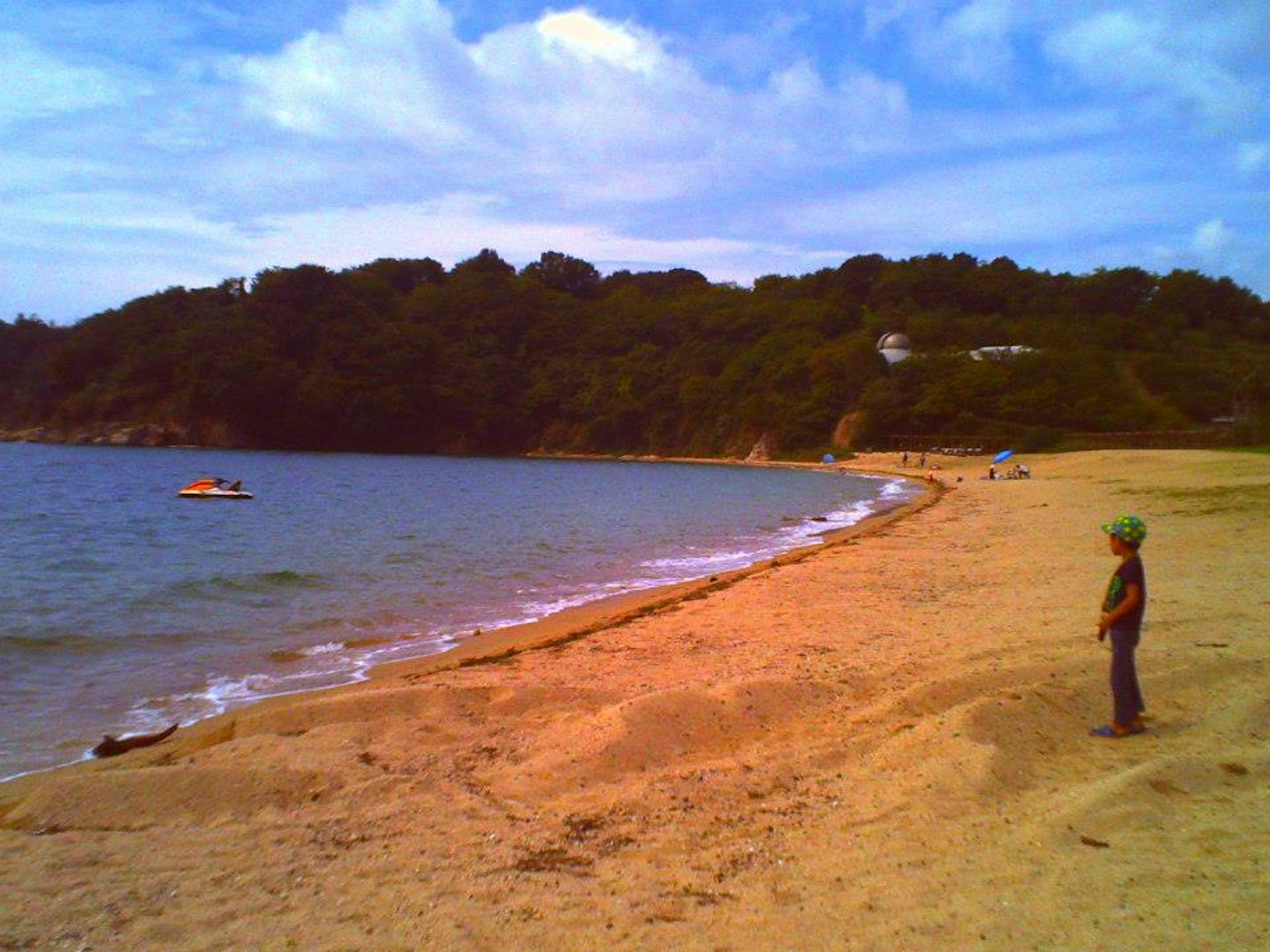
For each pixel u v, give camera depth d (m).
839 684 7.52
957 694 6.82
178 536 23.48
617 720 6.36
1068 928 3.51
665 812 5.07
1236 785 4.83
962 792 4.99
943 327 98.44
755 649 9.26
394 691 7.78
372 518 29.20
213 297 109.38
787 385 99.56
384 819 5.05
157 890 4.17
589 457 109.50
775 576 14.69
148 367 97.00
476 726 6.93
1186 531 16.94
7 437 96.81
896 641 9.27
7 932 3.75
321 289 106.31
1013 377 78.12
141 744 7.14
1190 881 3.79
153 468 59.78
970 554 16.86
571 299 133.62
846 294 118.69
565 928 3.75
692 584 15.60
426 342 111.06
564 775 5.66
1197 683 6.77
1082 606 10.74
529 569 17.81
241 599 14.24
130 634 11.65
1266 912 3.48
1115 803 4.62
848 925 3.67
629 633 10.60
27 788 6.16
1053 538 18.47
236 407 95.00
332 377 99.75
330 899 4.05
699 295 129.12
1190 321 99.81
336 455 95.00
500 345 120.44
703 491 46.84
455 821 5.01
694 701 6.78
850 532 24.48
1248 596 10.09
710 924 3.75
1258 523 17.20
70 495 37.84
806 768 5.68
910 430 83.12
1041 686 6.71
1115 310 100.56
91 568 17.58
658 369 114.50
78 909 3.97
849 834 4.64
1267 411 64.19
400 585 15.73
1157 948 3.31
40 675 9.62
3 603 13.74
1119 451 58.97
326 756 6.07
